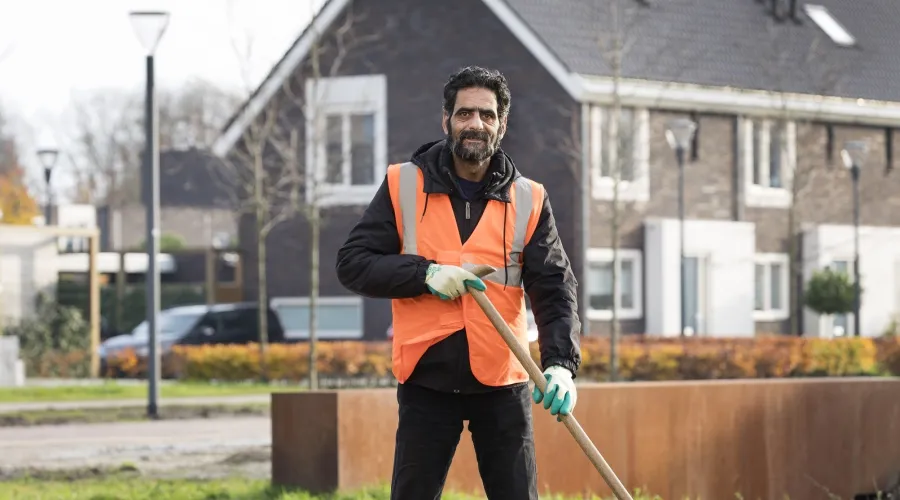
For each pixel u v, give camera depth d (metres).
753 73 35.53
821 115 36.03
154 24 21.03
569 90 32.19
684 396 11.52
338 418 10.53
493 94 5.63
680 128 29.48
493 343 5.69
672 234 33.12
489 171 5.80
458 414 5.80
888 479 12.35
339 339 35.44
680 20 35.31
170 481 12.98
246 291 37.03
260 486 11.41
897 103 37.12
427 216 5.79
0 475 13.93
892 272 37.72
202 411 21.17
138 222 61.34
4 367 28.62
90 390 25.20
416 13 34.34
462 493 10.27
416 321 5.76
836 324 36.91
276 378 27.66
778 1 37.34
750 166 35.31
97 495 11.46
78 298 36.12
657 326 33.03
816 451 12.05
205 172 65.56
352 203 35.03
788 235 35.97
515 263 5.80
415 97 34.41
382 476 10.73
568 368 5.63
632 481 11.28
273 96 35.38
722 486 11.66
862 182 37.44
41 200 81.31
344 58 34.94
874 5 39.69
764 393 11.85
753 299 35.03
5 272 34.34
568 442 11.10
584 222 32.06
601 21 33.97
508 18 32.94
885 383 12.36
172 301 41.19
